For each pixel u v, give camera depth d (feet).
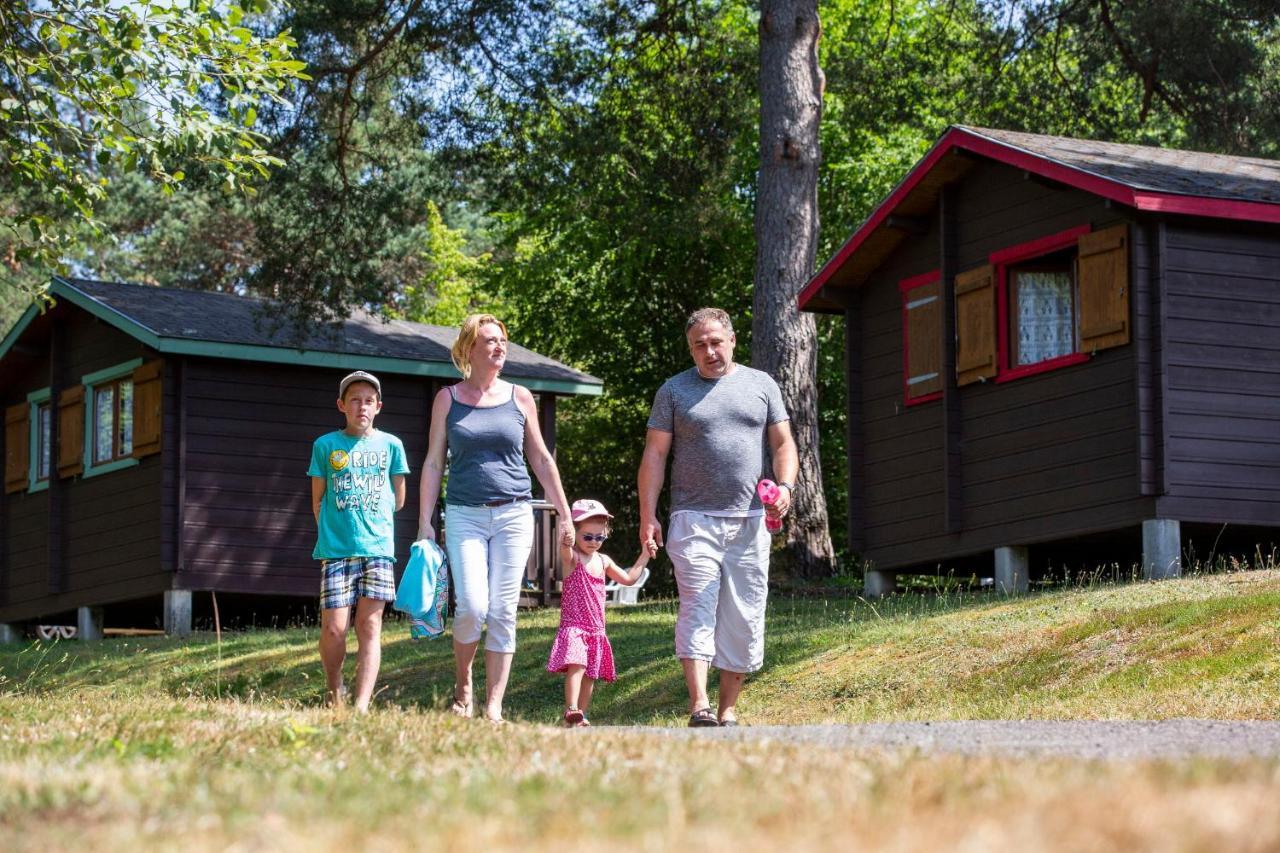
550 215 105.40
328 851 11.41
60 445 76.28
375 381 29.01
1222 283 48.78
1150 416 48.01
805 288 61.46
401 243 140.05
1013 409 53.52
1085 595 42.32
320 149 78.23
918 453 57.88
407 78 79.71
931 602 50.29
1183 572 49.21
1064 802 11.96
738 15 107.04
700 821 12.28
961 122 98.17
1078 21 89.76
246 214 130.31
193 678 54.39
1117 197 47.75
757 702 40.29
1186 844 10.13
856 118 100.27
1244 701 30.40
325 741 19.53
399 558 73.61
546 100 79.00
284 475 71.61
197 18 43.65
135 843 11.98
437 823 12.50
